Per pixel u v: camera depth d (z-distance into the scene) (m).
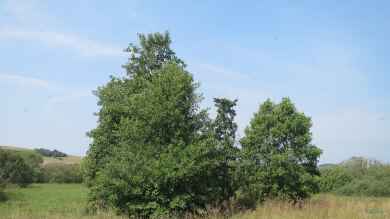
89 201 23.98
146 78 24.86
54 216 19.19
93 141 25.80
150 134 18.42
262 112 26.42
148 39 25.78
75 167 87.00
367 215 18.83
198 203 18.62
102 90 26.02
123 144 18.67
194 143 18.02
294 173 24.70
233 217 18.39
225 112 21.50
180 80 18.72
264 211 18.23
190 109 19.12
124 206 18.08
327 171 53.16
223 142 20.64
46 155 105.94
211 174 19.20
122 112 23.91
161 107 18.06
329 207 19.92
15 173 63.72
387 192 47.53
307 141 25.58
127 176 17.33
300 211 18.56
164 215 17.27
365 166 56.59
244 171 23.62
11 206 32.03
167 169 17.02
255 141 25.31
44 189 60.75
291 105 25.97
